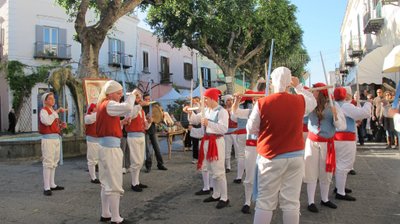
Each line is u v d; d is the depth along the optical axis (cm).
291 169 388
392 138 1214
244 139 737
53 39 2339
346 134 602
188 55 3519
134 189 715
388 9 1723
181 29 2056
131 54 2791
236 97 569
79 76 1296
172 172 901
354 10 2708
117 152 513
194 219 534
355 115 585
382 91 1411
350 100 684
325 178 570
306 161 559
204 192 678
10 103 2186
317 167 559
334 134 563
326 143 554
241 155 746
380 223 493
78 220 544
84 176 866
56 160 716
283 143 384
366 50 2211
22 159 1123
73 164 1046
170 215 557
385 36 1797
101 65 2539
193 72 3584
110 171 508
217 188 625
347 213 538
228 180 789
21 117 2166
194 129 736
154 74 3056
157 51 3106
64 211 588
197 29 2009
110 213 537
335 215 530
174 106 2356
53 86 1176
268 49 2400
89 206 615
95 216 562
